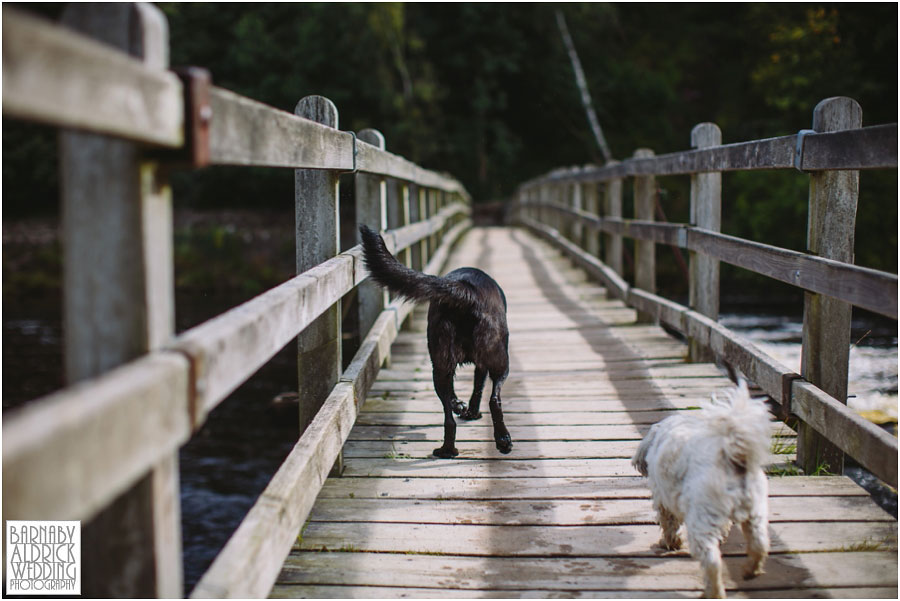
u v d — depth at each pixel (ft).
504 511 10.66
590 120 105.91
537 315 26.21
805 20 78.69
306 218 11.84
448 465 12.41
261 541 6.90
